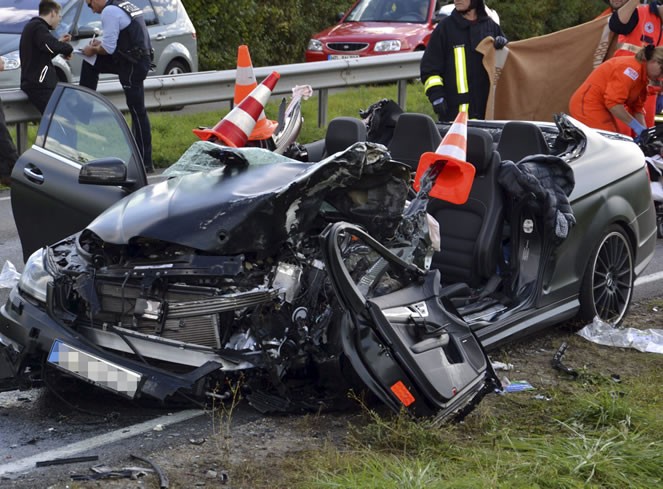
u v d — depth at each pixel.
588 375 5.75
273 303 4.84
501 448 4.56
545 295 6.16
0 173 11.25
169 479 4.21
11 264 7.76
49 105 6.77
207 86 13.77
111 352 4.86
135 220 5.05
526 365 6.02
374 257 5.03
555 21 26.69
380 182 5.09
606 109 9.38
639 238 7.00
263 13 22.08
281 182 5.12
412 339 4.89
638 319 7.16
